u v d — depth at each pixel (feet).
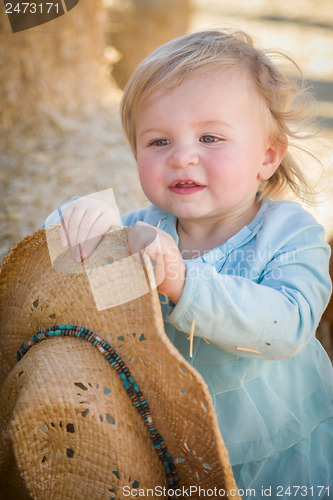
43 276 3.45
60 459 3.05
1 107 12.35
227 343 3.38
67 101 14.14
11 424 2.99
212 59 3.71
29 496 3.10
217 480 2.93
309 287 3.68
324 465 4.10
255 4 34.35
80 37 14.34
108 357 3.06
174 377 2.79
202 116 3.60
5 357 3.64
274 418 3.89
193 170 3.62
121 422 3.02
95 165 11.86
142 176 3.81
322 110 15.78
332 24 30.07
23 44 12.62
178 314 3.26
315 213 9.95
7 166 11.41
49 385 3.01
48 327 3.35
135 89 3.82
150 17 16.35
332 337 6.18
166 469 3.09
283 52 4.90
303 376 4.22
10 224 9.40
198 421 2.80
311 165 9.53
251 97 3.78
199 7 32.01
